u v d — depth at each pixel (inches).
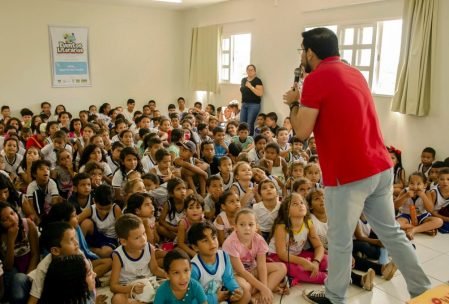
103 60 286.7
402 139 164.4
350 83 58.5
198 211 93.7
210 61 282.4
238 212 82.9
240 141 178.1
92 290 67.4
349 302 77.8
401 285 84.7
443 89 148.2
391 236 62.8
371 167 58.5
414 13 152.2
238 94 264.5
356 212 60.0
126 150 123.3
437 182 128.6
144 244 76.2
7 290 70.6
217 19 274.8
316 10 197.8
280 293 81.0
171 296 65.1
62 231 69.8
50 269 63.7
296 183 107.1
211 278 72.2
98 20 279.7
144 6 292.4
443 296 51.8
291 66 216.7
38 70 262.8
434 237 112.4
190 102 320.2
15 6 248.8
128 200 94.5
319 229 96.2
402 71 157.2
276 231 90.2
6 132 191.2
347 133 57.9
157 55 308.8
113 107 296.4
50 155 149.6
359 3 175.5
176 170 134.3
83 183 100.3
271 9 226.4
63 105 275.3
